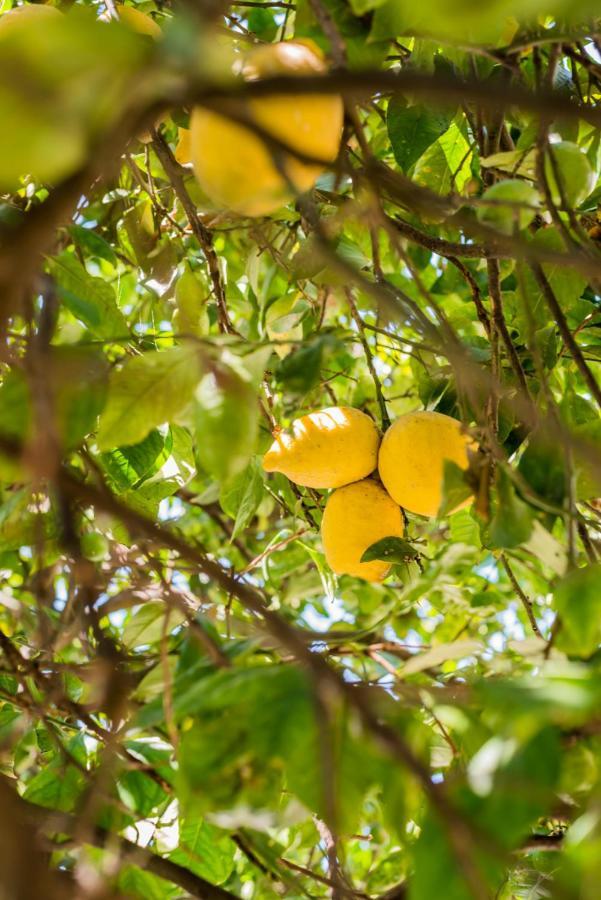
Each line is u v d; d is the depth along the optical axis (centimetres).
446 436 148
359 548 149
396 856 170
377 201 132
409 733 118
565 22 141
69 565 140
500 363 157
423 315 136
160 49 102
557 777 113
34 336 126
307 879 162
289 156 123
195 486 225
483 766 114
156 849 141
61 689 139
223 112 115
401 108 151
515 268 149
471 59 144
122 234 178
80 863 126
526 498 126
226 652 123
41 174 108
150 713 121
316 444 149
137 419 128
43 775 139
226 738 119
